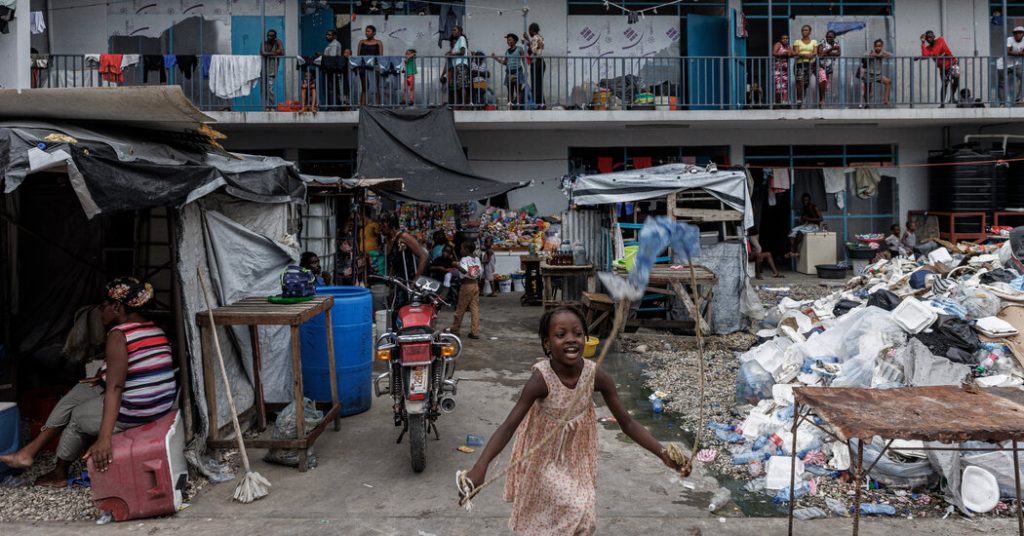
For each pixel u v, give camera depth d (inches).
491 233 607.8
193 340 187.9
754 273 631.2
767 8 666.8
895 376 213.6
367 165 483.8
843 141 666.8
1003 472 164.7
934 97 664.4
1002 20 667.4
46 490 175.9
